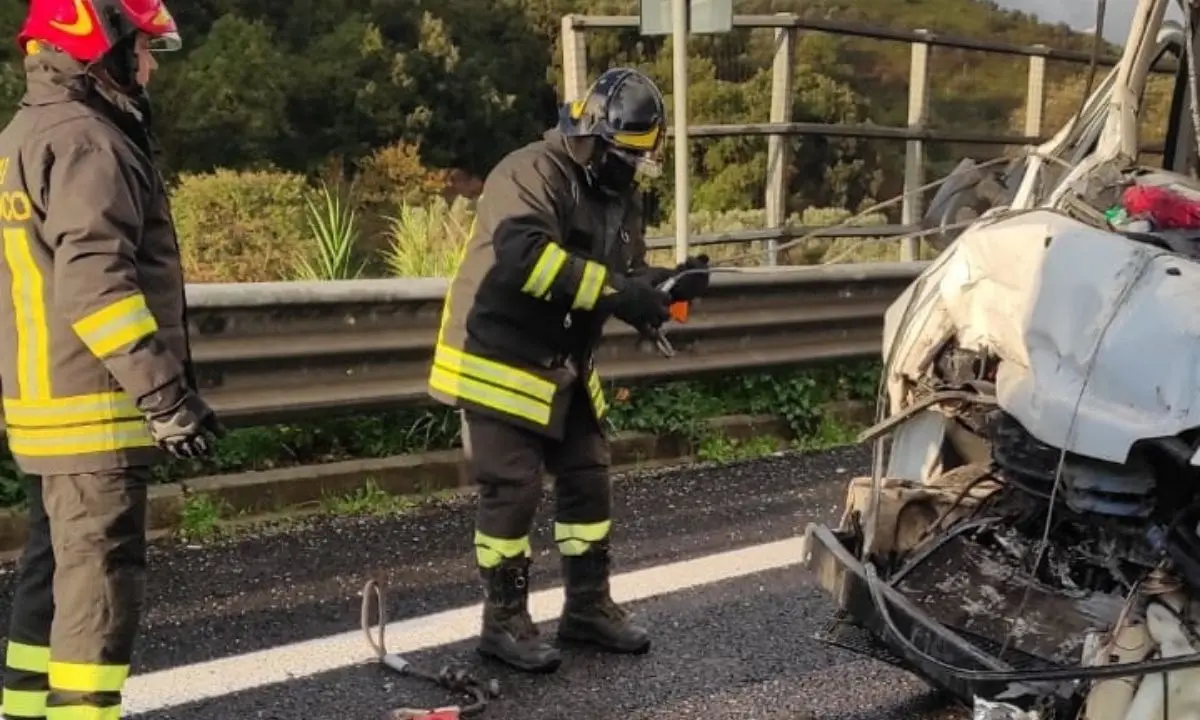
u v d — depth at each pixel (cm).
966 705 345
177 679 411
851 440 745
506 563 436
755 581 517
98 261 313
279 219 1030
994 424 347
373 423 616
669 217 1345
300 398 564
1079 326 323
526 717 402
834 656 452
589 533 454
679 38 648
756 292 724
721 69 1712
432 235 841
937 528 376
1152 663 299
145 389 317
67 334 327
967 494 374
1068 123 433
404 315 599
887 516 374
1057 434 319
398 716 386
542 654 433
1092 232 339
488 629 439
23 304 328
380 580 503
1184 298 316
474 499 605
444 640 454
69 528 333
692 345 700
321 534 550
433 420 625
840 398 773
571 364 439
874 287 776
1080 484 321
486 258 432
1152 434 304
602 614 455
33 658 358
